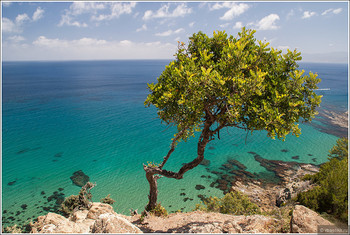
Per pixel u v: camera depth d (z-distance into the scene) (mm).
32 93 128125
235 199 16922
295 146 53781
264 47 9906
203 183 37281
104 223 9250
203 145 12562
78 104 101812
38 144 54719
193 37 11586
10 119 75000
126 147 54156
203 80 8758
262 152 50344
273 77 10000
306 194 18031
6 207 30922
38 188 36156
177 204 31938
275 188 34312
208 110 10812
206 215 13734
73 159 47156
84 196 28969
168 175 14273
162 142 57688
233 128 68562
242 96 9156
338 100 108438
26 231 25359
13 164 44219
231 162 45188
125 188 36594
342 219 13070
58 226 10617
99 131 65562
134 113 87625
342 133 63094
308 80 9484
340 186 15734
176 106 10328
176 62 11281
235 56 9172
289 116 9305
